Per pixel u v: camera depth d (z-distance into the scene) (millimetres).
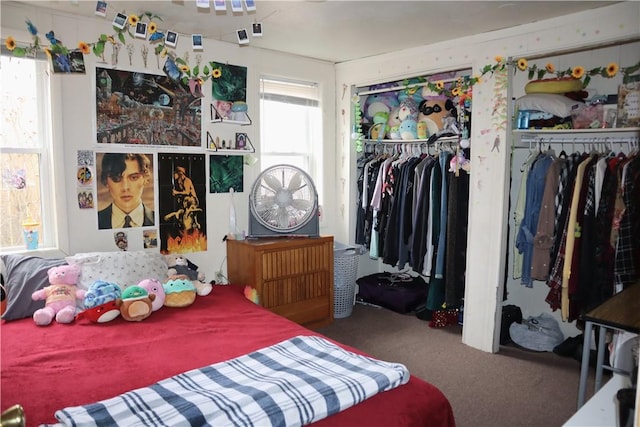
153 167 3184
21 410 788
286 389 1558
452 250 3443
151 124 3154
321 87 4129
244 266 3369
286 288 3438
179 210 3328
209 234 3502
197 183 3406
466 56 3283
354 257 3961
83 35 2850
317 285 3621
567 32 2791
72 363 1938
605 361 2871
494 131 3133
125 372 1855
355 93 4160
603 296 2809
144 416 1422
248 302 2885
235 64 3535
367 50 3709
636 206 2645
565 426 1337
